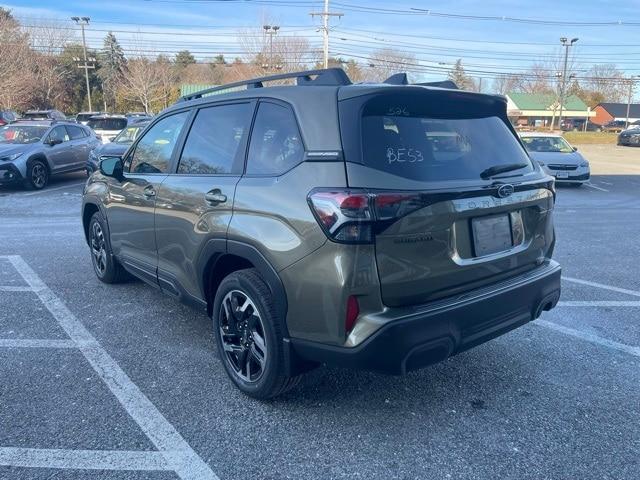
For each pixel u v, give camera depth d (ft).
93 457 9.91
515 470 9.60
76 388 12.32
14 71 143.95
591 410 11.53
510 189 11.03
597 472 9.54
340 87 10.52
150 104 197.77
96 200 18.35
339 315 9.55
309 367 10.87
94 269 20.36
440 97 11.00
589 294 19.10
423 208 9.70
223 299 12.08
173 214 13.57
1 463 9.72
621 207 40.75
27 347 14.44
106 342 14.78
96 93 229.04
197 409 11.50
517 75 219.41
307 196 9.91
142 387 12.39
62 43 197.47
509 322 11.17
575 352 14.33
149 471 9.57
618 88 314.55
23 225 30.89
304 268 9.89
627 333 15.58
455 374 13.10
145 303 17.78
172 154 14.40
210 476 9.45
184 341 14.88
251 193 11.11
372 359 9.48
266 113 11.71
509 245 11.40
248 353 11.65
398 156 10.02
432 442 10.41
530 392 12.28
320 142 10.12
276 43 170.09
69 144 51.06
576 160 52.65
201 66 243.40
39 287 19.36
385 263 9.49
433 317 9.73
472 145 11.30
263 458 9.93
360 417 11.25
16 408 11.47
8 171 44.16
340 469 9.64
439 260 10.05
